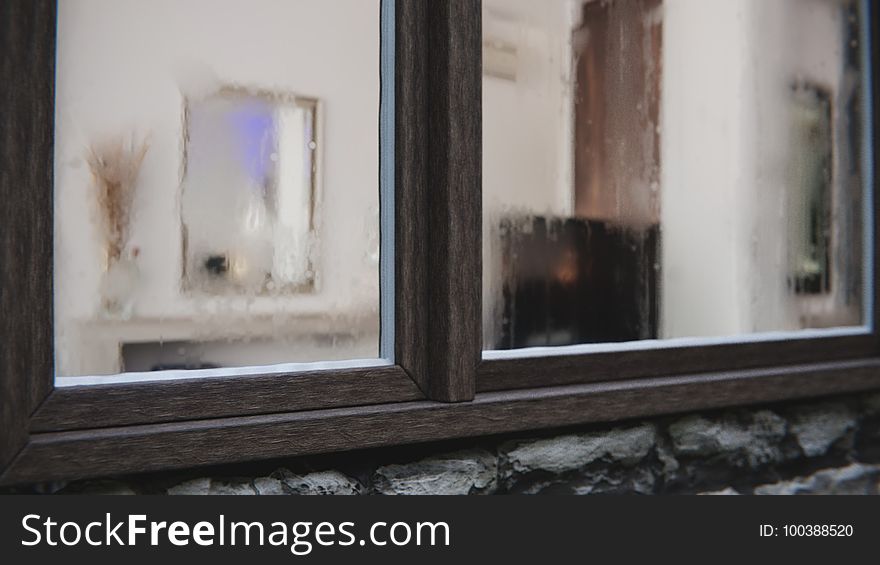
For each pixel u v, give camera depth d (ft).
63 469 4.08
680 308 6.84
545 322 6.16
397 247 5.18
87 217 4.94
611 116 6.61
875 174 7.89
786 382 6.76
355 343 5.41
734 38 7.28
